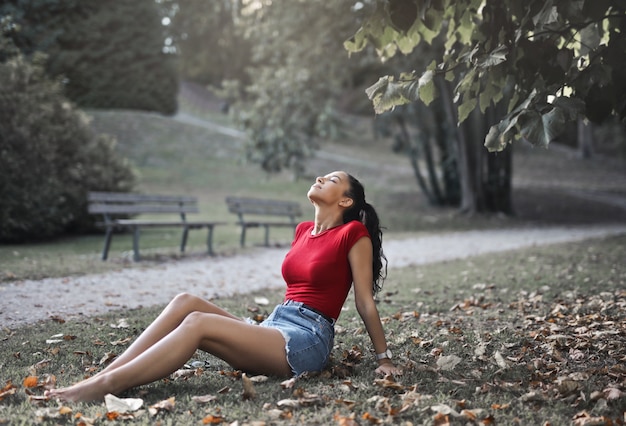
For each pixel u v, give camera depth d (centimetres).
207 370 381
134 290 691
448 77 418
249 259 1030
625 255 1022
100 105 2814
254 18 1731
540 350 425
